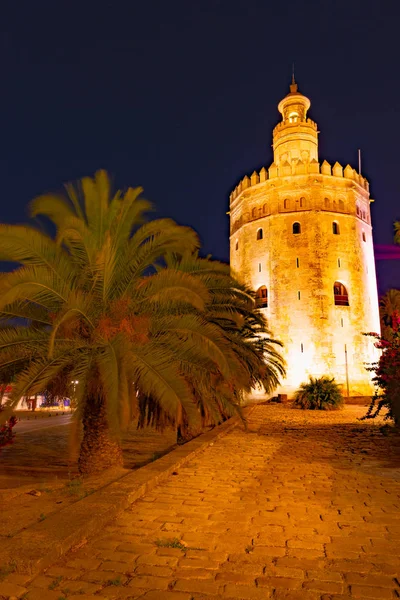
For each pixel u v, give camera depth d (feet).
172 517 19.51
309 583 13.37
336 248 150.30
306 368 139.44
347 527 18.28
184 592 12.73
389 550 15.88
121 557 15.10
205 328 32.63
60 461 48.75
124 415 27.25
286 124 173.06
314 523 18.76
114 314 32.81
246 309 41.06
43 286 30.32
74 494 23.91
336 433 50.78
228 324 42.24
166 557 15.14
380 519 19.30
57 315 31.37
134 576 13.73
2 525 18.39
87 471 33.19
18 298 30.04
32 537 15.53
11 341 31.22
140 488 22.93
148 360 30.58
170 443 61.62
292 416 75.10
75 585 13.08
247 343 42.39
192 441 40.32
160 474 26.27
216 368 33.86
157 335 33.99
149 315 34.37
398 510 20.65
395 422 47.91
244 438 46.39
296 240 150.10
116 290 35.04
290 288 146.72
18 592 12.51
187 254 38.99
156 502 21.88
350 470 29.76
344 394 136.77
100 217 36.47
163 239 34.47
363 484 25.76
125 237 36.70
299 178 154.71
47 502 22.43
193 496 23.04
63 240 34.30
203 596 12.53
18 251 30.81
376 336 47.91
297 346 141.79
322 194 153.48
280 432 51.88
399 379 44.14
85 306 31.40
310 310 143.54
